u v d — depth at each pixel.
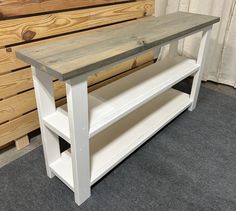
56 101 1.33
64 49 0.85
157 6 1.91
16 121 1.20
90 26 1.35
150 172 1.16
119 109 1.00
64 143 1.30
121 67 1.64
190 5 1.83
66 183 1.02
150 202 1.03
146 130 1.26
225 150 1.31
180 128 1.45
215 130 1.45
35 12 1.08
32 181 1.10
